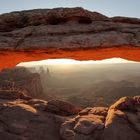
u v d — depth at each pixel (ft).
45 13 41.88
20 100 63.00
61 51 42.93
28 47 40.52
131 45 40.14
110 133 43.80
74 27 41.37
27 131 47.47
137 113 48.57
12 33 41.60
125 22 43.14
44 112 54.60
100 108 55.57
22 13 43.24
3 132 46.60
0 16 42.96
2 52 43.21
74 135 44.78
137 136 43.98
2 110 51.78
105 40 40.04
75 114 56.85
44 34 41.01
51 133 48.06
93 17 42.24
